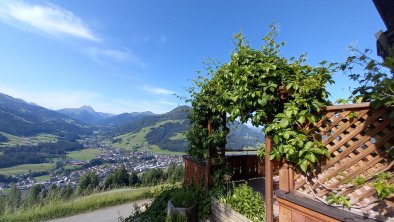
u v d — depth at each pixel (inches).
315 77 113.6
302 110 111.0
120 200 354.0
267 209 129.5
